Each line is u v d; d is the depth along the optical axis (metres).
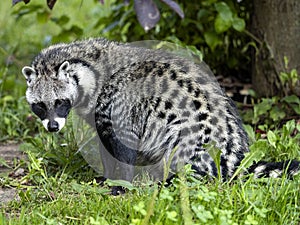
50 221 7.04
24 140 11.45
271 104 11.31
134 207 6.73
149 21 8.62
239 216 7.12
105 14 14.50
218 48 13.31
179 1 12.79
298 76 11.55
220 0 12.55
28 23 17.02
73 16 17.92
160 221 6.80
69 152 9.96
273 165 8.55
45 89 9.16
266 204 7.36
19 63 13.84
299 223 7.28
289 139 9.77
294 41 11.77
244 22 11.93
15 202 8.04
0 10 18.39
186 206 6.84
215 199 7.30
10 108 12.71
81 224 7.24
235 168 8.62
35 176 8.95
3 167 9.91
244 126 10.11
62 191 8.44
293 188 7.70
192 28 13.07
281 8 11.83
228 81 13.39
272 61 12.08
